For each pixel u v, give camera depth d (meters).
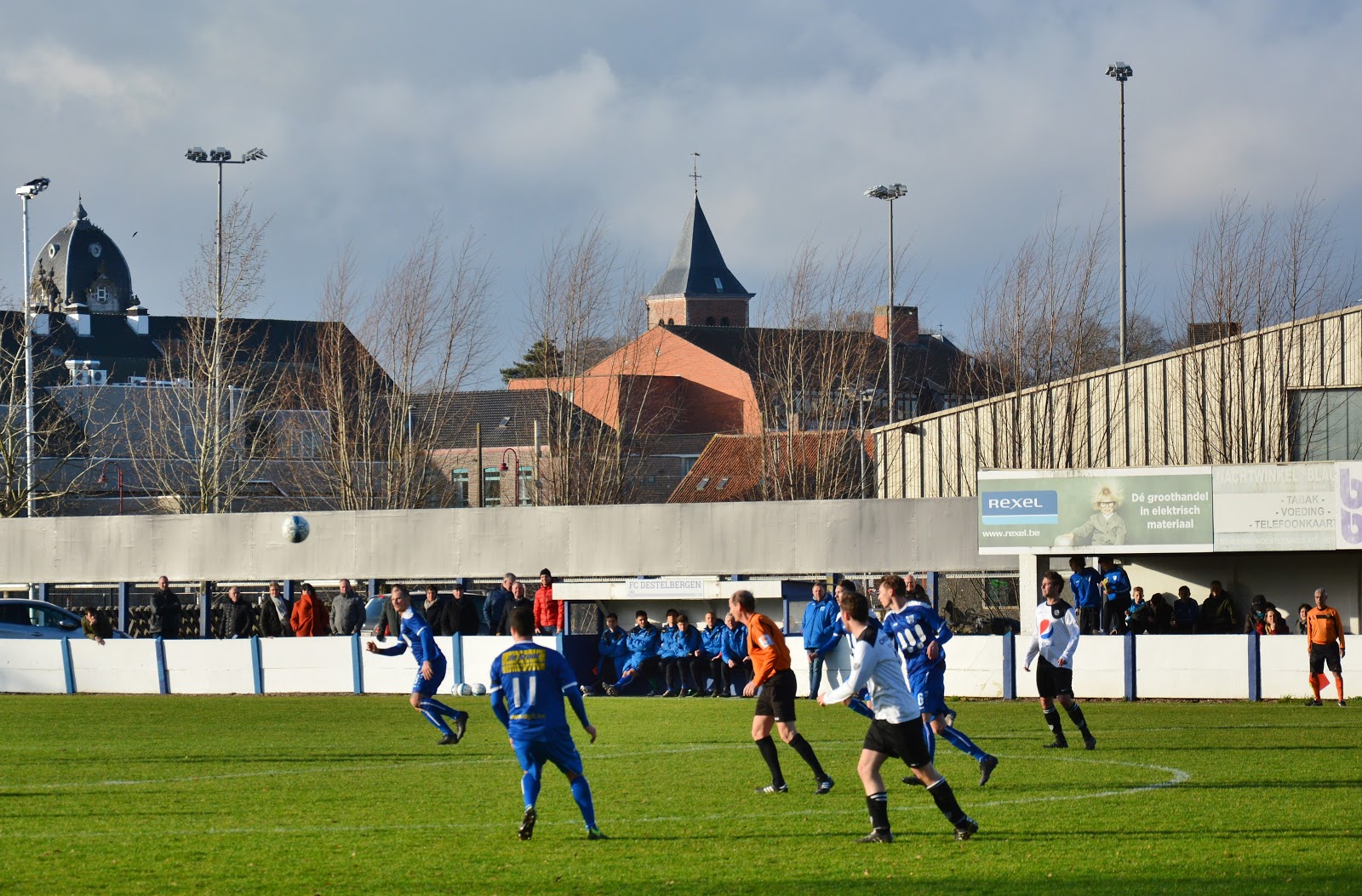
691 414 186.50
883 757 19.80
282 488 111.50
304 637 53.22
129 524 71.94
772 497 110.69
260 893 16.84
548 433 111.69
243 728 39.31
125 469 132.75
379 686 52.22
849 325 121.81
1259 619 51.31
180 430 117.50
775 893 16.50
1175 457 79.06
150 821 22.30
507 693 19.86
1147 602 52.97
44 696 52.94
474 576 66.62
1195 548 51.56
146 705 48.12
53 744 34.81
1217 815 21.72
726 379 184.00
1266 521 51.06
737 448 134.50
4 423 104.94
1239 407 75.88
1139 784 25.52
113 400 147.12
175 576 71.12
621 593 55.53
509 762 30.56
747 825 21.44
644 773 28.09
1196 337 90.25
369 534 68.19
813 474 109.88
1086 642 47.19
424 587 68.12
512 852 19.34
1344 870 17.34
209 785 26.77
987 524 53.44
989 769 25.25
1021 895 16.25
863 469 106.94
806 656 48.53
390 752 32.62
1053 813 22.16
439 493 116.94
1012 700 46.91
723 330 191.38
